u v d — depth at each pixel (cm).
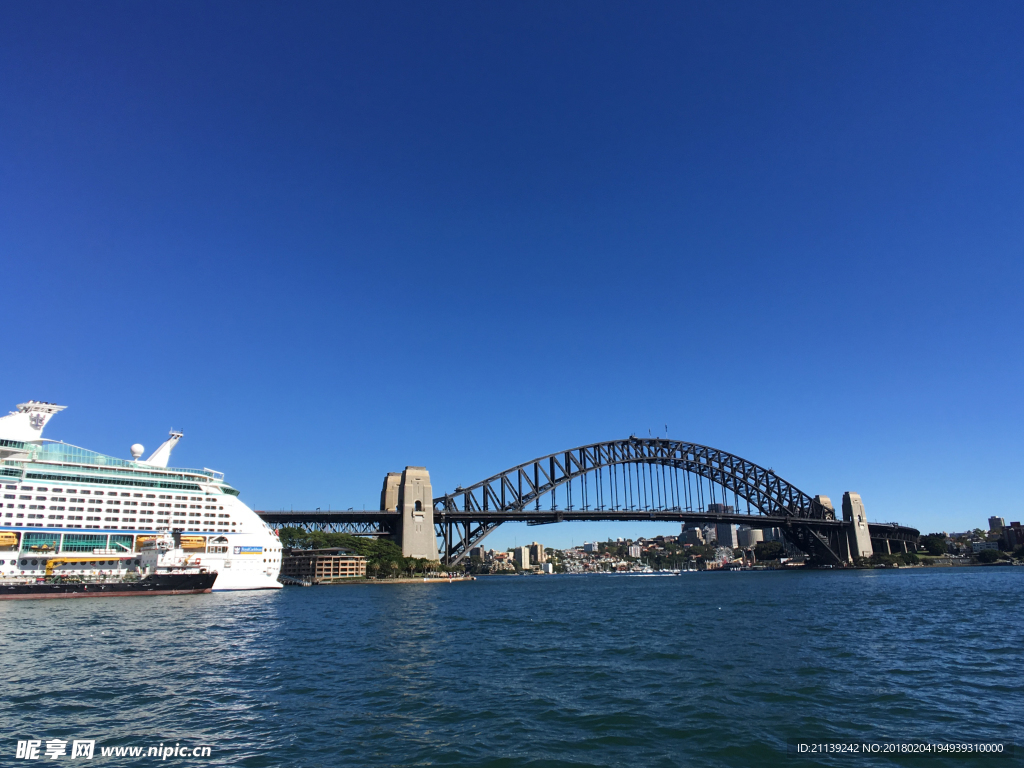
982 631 5850
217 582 13425
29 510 11775
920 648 4878
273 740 2714
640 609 8919
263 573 14150
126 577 12319
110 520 12500
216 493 13788
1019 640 5256
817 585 15375
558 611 8756
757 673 3959
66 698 3441
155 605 9831
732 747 2575
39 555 11700
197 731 2845
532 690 3588
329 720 3006
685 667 4197
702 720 2939
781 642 5250
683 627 6450
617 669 4166
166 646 5262
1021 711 3059
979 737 2675
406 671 4175
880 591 12238
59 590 11206
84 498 12319
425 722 2964
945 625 6334
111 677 3981
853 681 3706
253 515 14212
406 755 2520
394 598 12125
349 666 4362
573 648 5116
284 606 9825
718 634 5816
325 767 2400
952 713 3027
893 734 2727
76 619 7500
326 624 7044
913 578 19238
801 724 2866
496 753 2536
